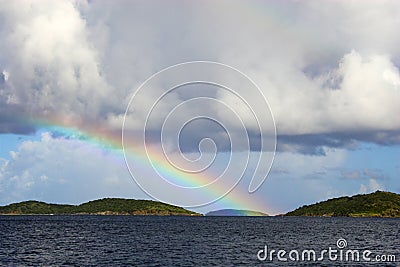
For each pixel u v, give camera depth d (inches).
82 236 6254.9
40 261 3624.5
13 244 4985.2
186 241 5403.5
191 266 3353.8
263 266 3341.5
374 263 3526.1
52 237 6063.0
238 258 3759.8
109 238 5895.7
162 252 4183.1
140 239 5713.6
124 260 3646.7
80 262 3558.1
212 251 4264.3
